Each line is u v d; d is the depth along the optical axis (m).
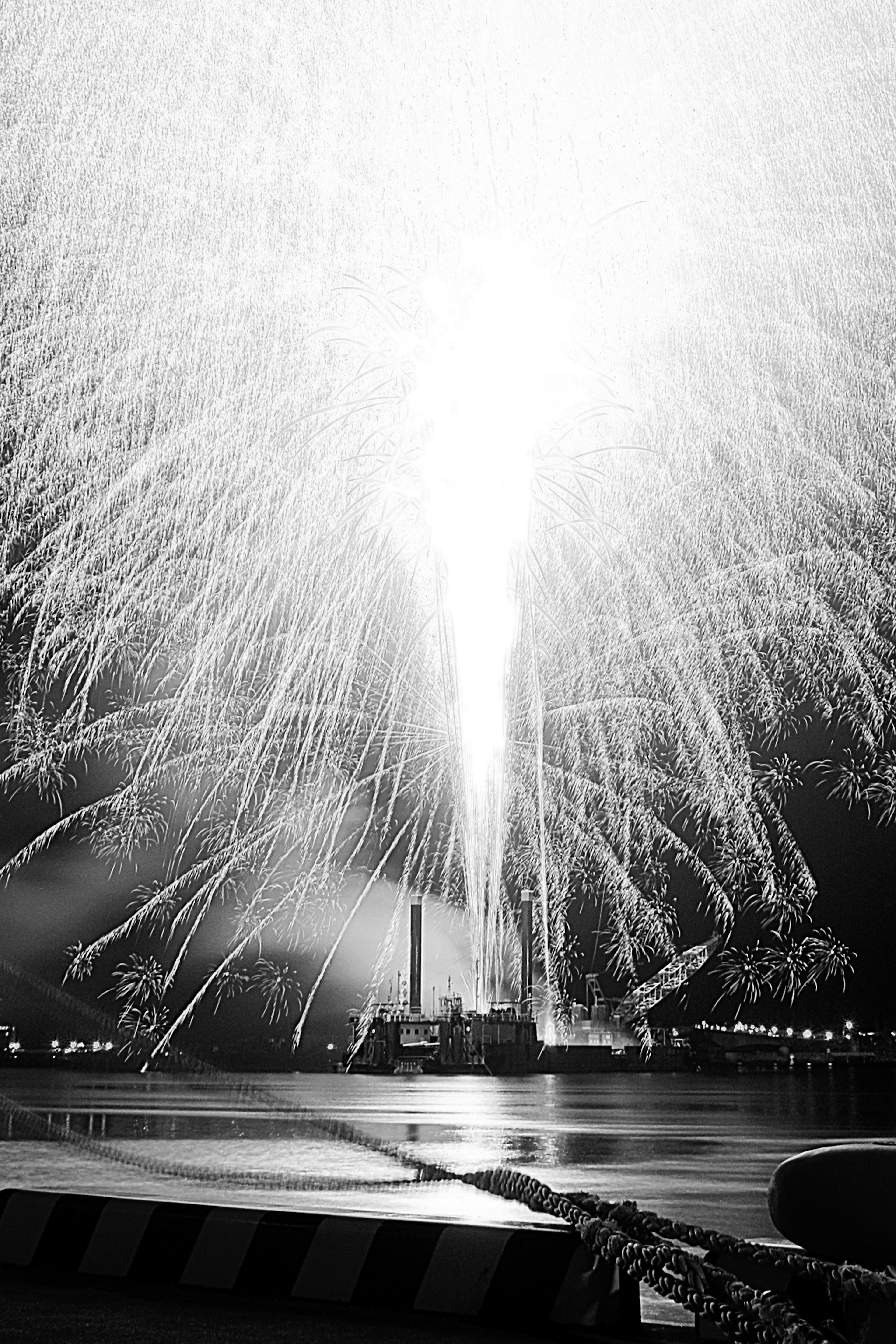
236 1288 6.74
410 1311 6.30
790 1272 5.65
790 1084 110.44
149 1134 24.72
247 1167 16.59
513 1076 142.88
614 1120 35.59
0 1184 13.94
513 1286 6.13
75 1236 7.31
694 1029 180.88
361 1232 6.55
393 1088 87.56
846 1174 5.50
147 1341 5.68
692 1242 6.05
